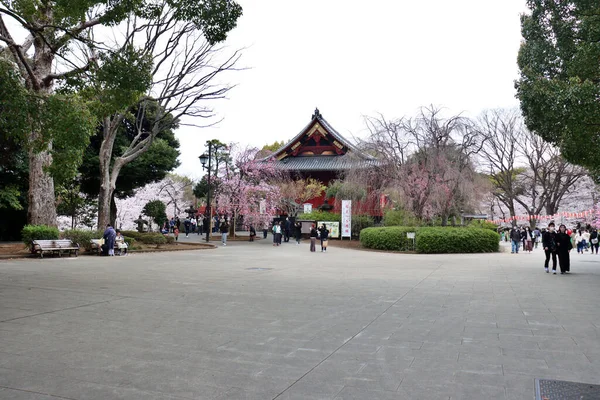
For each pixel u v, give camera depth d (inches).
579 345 243.0
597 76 615.5
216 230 2068.2
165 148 1460.4
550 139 707.4
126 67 490.3
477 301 390.9
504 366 205.3
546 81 622.8
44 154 847.7
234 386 176.7
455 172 1100.5
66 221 1585.9
